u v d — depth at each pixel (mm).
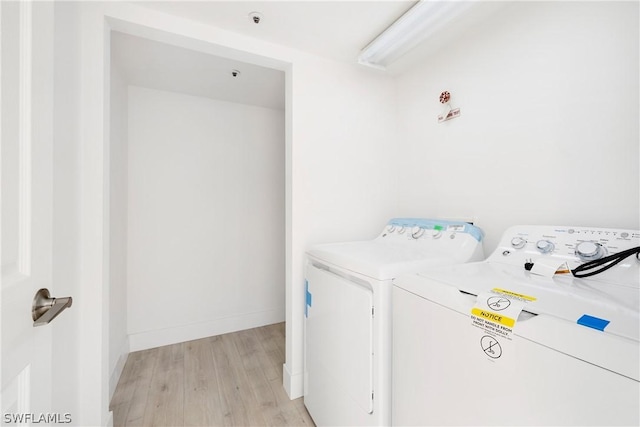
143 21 1282
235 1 1249
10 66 524
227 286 2543
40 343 602
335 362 1190
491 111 1377
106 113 1248
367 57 1657
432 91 1716
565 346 509
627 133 947
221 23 1404
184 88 2246
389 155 1987
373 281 983
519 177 1261
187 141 2379
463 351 688
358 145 1866
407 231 1554
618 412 444
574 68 1075
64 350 1028
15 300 517
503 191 1325
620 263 766
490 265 1018
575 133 1075
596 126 1019
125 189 2064
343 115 1812
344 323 1124
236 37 1481
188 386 1736
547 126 1159
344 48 1636
